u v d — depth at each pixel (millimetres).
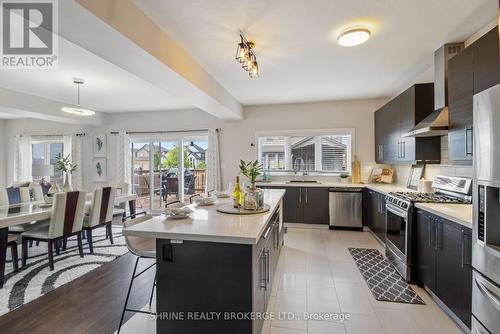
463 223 1836
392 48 2881
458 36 2615
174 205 2568
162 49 2441
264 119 5734
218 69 3488
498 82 1849
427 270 2416
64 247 3777
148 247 2039
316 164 5629
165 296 1699
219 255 1620
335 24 2371
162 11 2141
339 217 4816
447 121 2615
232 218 2008
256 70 2871
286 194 5082
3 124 7156
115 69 3502
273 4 2062
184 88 3271
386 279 2791
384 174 4965
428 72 3633
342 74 3721
